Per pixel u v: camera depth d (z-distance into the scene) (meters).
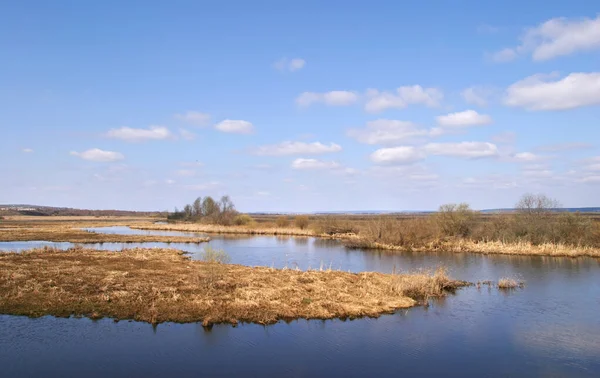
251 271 30.36
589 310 23.70
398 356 16.55
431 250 53.31
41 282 24.09
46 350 15.88
